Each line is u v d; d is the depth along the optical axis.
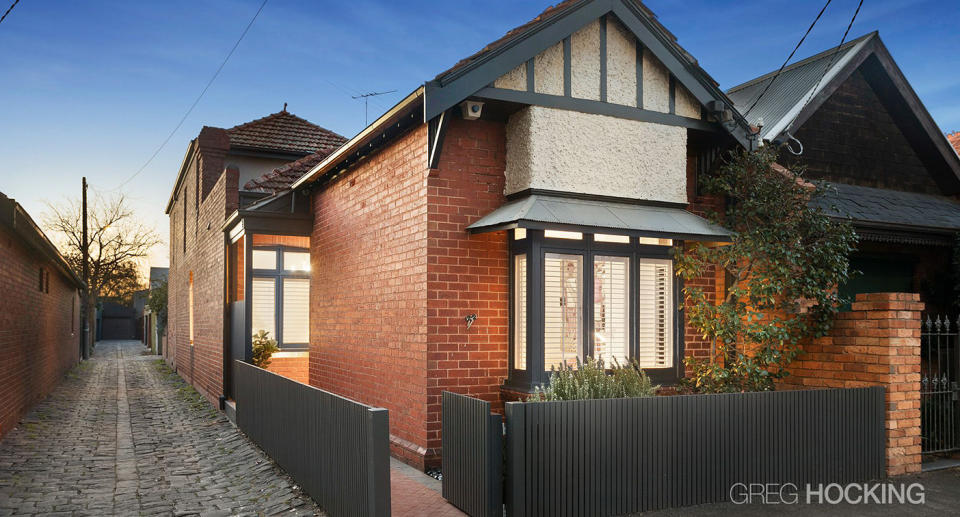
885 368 7.73
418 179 8.52
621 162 8.60
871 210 10.73
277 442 8.62
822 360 8.48
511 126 8.61
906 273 11.70
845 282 8.71
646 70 8.87
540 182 8.12
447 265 8.33
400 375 8.87
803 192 8.70
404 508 6.34
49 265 16.67
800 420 7.11
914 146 12.73
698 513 6.23
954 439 8.62
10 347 11.73
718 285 9.57
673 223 8.31
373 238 9.91
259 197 14.01
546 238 8.11
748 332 8.05
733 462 6.68
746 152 8.78
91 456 10.12
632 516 6.09
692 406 6.50
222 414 13.57
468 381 8.35
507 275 8.66
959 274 11.22
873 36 11.88
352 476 5.78
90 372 25.70
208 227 16.56
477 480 5.89
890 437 7.67
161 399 17.12
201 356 17.58
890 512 6.38
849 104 12.10
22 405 13.13
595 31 8.59
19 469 9.10
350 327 10.70
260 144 18.14
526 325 8.09
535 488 5.69
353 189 10.80
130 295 67.31
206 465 9.50
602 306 8.47
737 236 8.41
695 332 9.38
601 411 6.04
